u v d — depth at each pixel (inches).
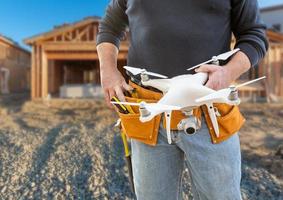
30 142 220.2
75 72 730.8
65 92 570.9
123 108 48.2
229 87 39.8
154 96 46.3
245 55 45.5
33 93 525.3
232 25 50.3
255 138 226.2
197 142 45.3
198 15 46.3
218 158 45.3
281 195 121.6
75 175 149.1
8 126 293.9
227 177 45.6
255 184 131.5
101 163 166.1
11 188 134.5
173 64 46.9
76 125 300.7
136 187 50.8
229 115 45.8
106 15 58.4
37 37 511.2
